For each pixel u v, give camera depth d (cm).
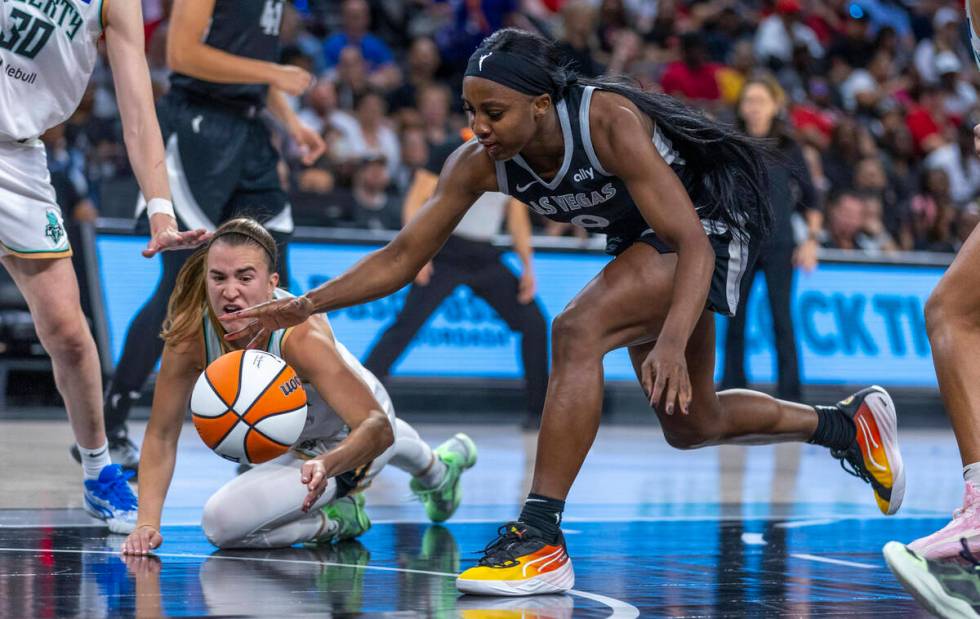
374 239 952
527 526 324
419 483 457
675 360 306
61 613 277
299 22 1301
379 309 959
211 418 348
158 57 1134
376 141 1137
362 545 404
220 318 344
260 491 381
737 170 355
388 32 1387
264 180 591
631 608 300
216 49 566
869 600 315
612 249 365
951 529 295
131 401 566
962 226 1190
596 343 332
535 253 990
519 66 316
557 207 346
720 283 353
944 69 1506
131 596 300
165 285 566
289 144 1081
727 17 1448
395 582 331
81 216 930
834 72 1471
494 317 998
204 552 379
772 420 407
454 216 351
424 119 1166
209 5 561
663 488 594
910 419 1087
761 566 371
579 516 486
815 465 729
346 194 991
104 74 1144
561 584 321
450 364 979
